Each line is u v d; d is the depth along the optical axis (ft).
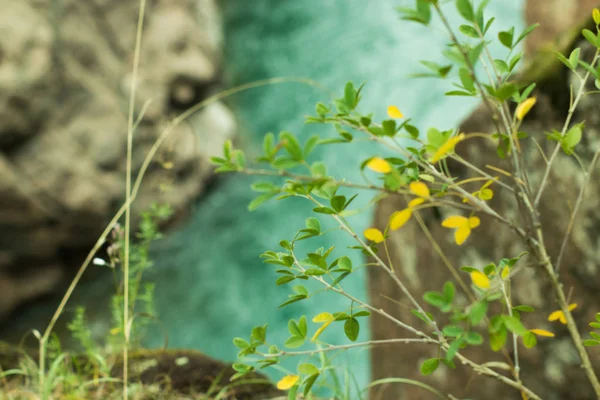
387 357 11.25
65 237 28.09
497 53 34.73
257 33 44.60
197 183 32.60
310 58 42.93
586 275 7.41
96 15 33.40
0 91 26.71
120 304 7.21
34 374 7.84
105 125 29.86
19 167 27.25
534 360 8.39
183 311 28.50
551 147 7.52
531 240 3.21
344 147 35.99
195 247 31.68
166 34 35.73
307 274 3.72
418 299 10.12
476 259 8.89
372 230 3.67
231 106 40.22
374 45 42.11
